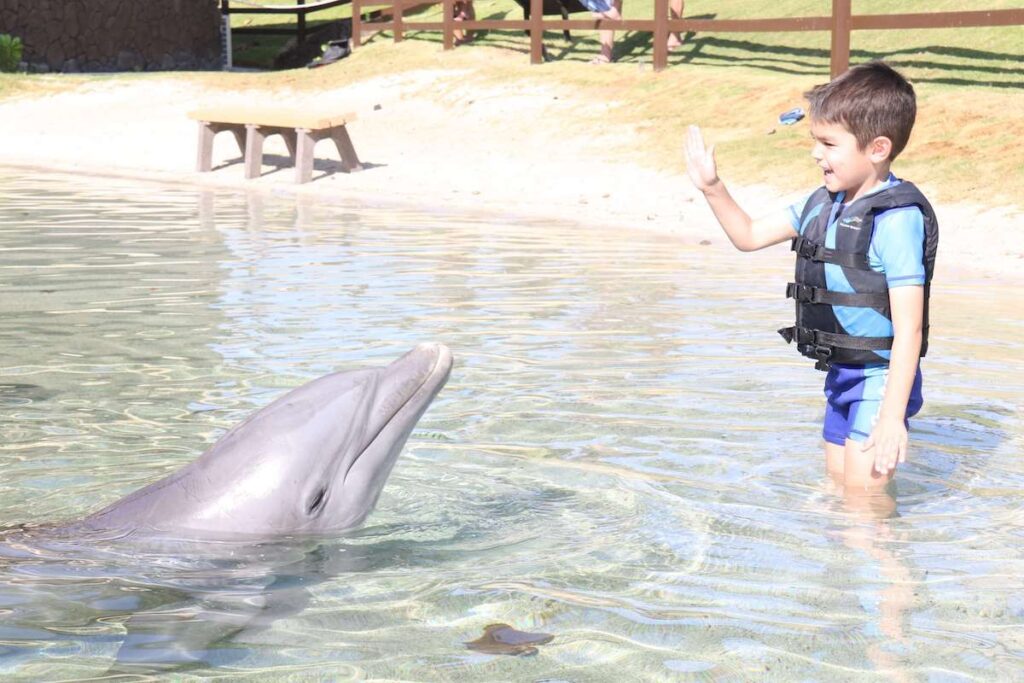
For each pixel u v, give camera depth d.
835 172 4.52
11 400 5.65
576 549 3.84
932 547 3.87
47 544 3.74
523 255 10.35
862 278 4.47
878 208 4.46
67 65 29.94
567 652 3.11
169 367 6.27
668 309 7.91
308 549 3.75
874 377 4.53
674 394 5.80
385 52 24.77
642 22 19.97
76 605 3.36
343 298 8.17
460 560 3.73
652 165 15.83
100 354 6.56
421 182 16.03
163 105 23.59
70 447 4.93
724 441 5.06
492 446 4.97
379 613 3.34
